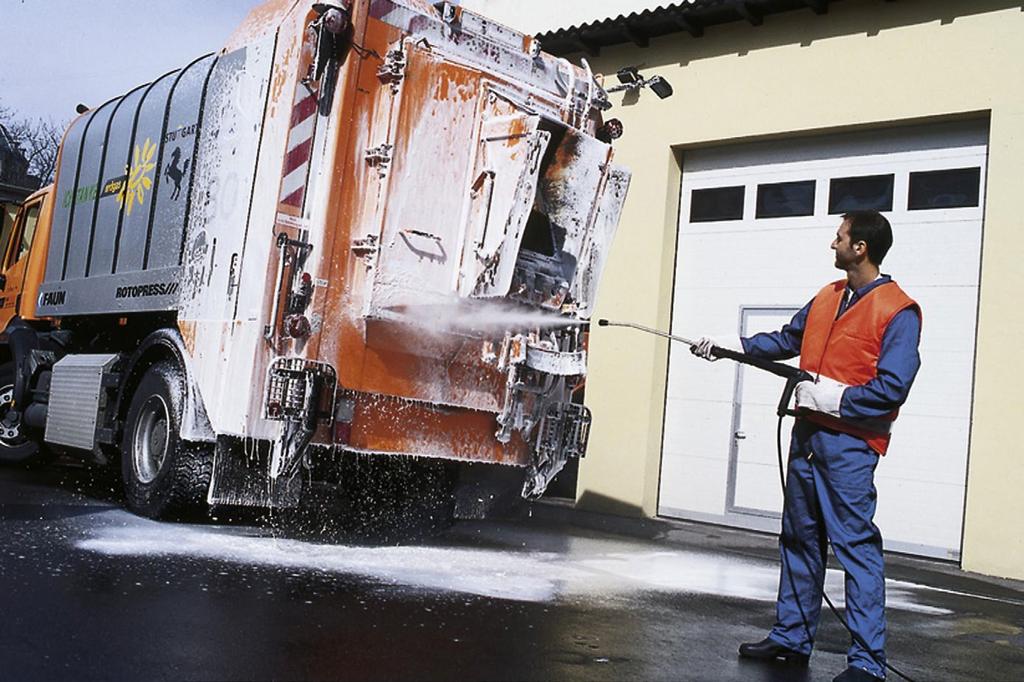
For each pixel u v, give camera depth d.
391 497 6.70
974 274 8.66
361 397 5.86
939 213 8.90
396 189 5.80
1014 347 8.13
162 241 7.09
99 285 8.04
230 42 6.61
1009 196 8.30
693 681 3.83
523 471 6.72
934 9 8.87
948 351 8.73
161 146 7.34
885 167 9.27
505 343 6.28
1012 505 8.02
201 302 6.36
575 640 4.29
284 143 5.78
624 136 10.75
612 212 6.68
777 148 9.98
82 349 9.01
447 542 7.02
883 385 4.03
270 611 4.25
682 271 10.50
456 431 6.28
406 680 3.45
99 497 7.68
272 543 6.04
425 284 5.89
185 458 6.34
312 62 5.84
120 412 7.29
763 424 9.80
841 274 9.47
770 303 9.88
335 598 4.63
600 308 10.70
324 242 5.73
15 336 9.15
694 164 10.55
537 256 6.27
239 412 5.73
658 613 5.12
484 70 6.25
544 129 6.05
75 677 3.17
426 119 5.91
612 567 6.65
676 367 10.42
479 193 5.99
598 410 10.59
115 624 3.82
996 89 8.48
